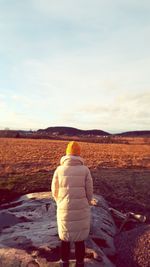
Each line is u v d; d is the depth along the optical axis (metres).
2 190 5.72
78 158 2.71
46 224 3.79
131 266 3.24
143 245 3.39
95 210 4.38
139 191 6.15
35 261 2.97
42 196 5.09
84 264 2.93
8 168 10.58
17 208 4.56
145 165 13.14
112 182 6.78
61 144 33.97
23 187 6.05
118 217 4.68
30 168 11.02
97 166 12.03
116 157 17.72
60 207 2.65
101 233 3.66
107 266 3.05
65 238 2.63
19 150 21.95
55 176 2.71
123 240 3.62
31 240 3.34
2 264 2.97
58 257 3.04
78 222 2.61
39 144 31.86
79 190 2.64
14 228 3.78
